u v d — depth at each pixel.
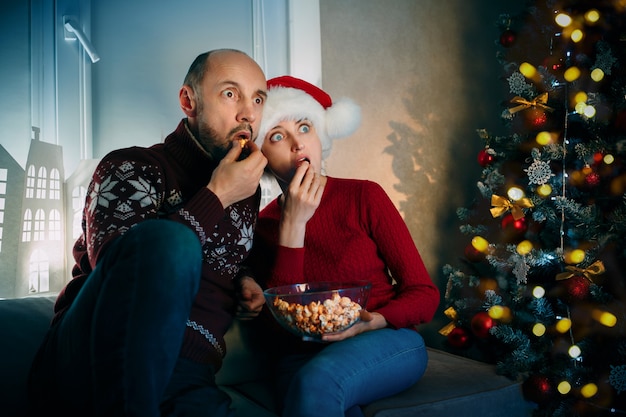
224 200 1.17
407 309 1.30
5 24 2.04
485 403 1.38
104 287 0.86
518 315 1.77
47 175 1.90
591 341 1.68
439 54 2.55
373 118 2.37
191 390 1.12
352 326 1.22
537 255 1.73
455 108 2.59
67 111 2.14
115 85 2.23
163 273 0.84
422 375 1.46
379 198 1.42
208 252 1.30
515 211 1.79
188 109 1.36
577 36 1.69
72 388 0.93
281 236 1.32
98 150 2.22
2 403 1.14
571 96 1.80
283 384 1.31
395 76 2.43
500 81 2.64
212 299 1.30
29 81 2.07
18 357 1.28
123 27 2.24
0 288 1.74
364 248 1.41
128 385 0.81
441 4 2.56
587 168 1.70
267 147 1.50
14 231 1.76
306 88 1.59
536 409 1.52
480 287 1.98
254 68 1.36
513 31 1.99
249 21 2.38
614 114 1.70
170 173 1.28
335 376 1.08
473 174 2.63
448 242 2.55
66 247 1.96
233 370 1.52
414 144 2.47
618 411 1.63
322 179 1.52
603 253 1.72
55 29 2.11
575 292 1.63
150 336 0.83
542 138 1.77
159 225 0.88
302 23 2.39
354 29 2.34
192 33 2.31
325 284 1.33
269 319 1.47
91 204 1.16
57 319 1.15
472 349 2.23
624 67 1.69
